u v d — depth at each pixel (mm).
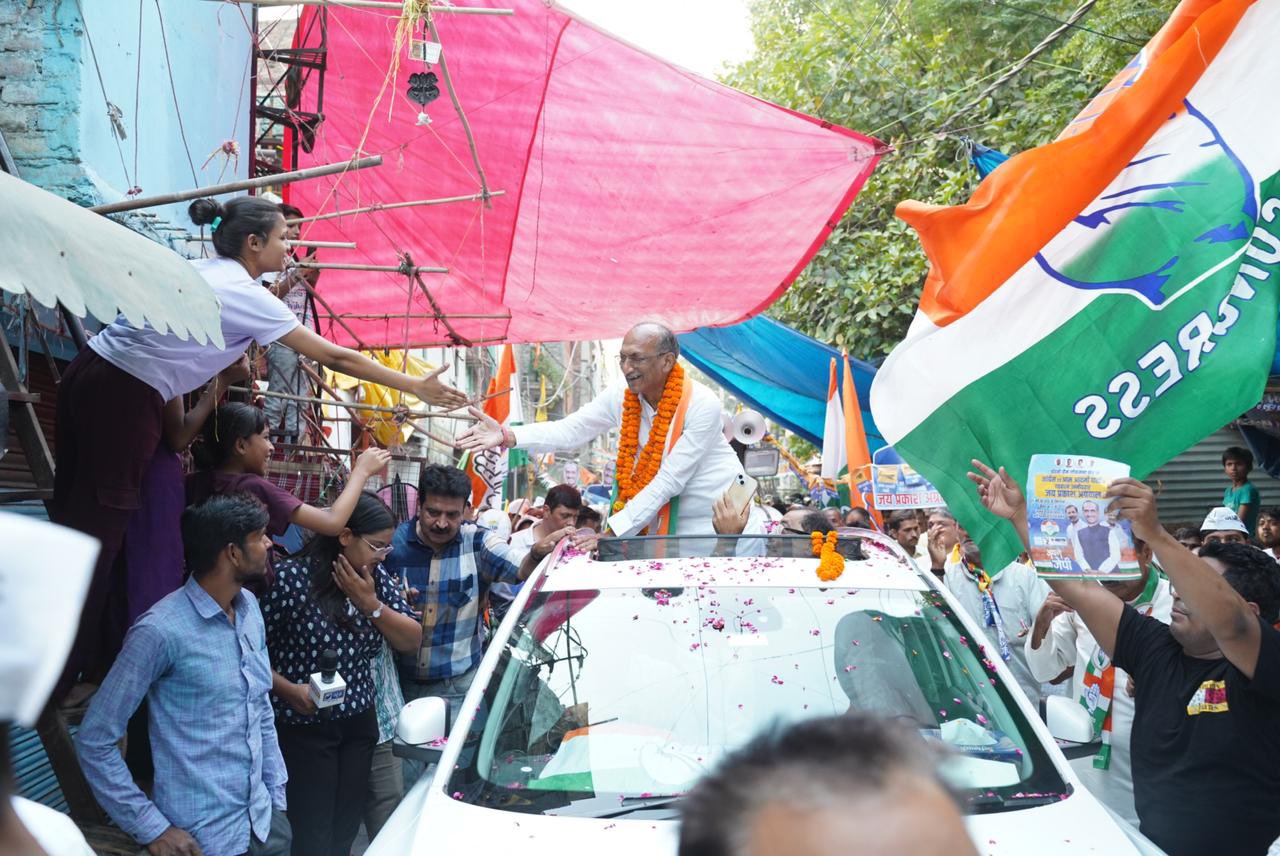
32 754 4762
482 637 5859
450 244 8391
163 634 3562
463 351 20453
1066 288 4344
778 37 16078
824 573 3943
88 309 2898
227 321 4156
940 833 789
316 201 8227
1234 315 4156
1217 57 4301
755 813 807
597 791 3082
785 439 20703
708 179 7516
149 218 5648
